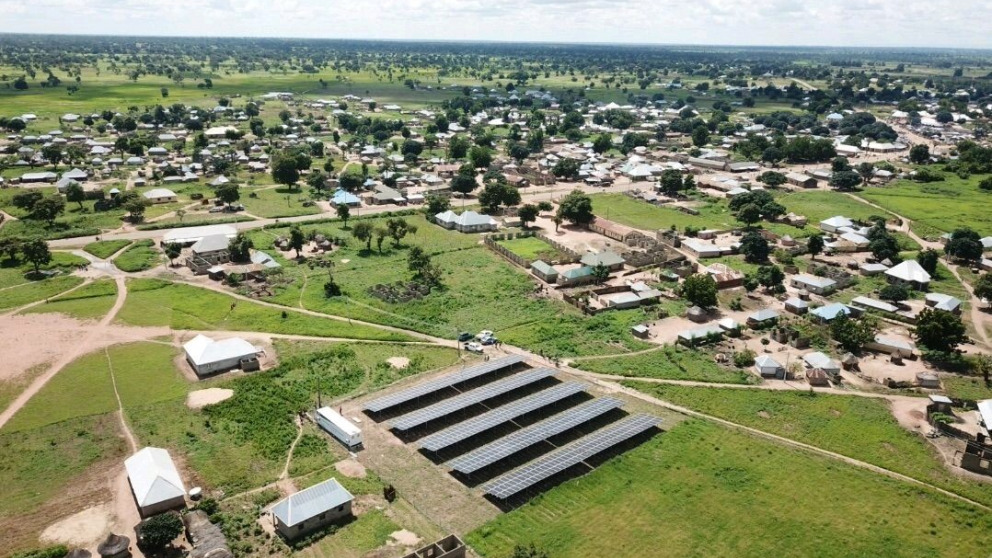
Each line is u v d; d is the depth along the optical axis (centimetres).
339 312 17588
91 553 9000
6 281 19075
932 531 9950
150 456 10644
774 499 10600
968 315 18325
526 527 9831
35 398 12900
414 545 9356
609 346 16100
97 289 18600
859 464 11600
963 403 13388
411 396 13088
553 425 12294
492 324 17175
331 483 10225
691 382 14400
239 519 9762
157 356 14775
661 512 10250
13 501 10050
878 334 16638
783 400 13625
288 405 12950
